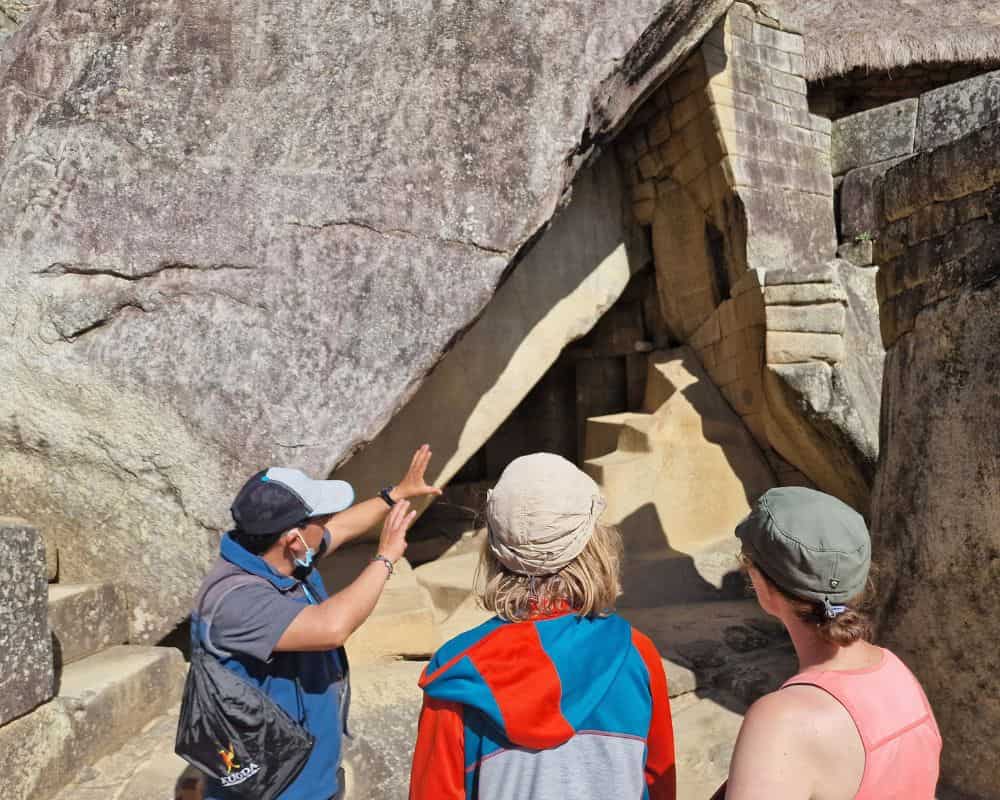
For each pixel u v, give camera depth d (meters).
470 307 4.05
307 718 1.84
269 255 3.92
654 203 6.82
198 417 3.73
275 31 4.23
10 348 3.70
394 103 4.17
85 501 3.68
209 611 1.75
